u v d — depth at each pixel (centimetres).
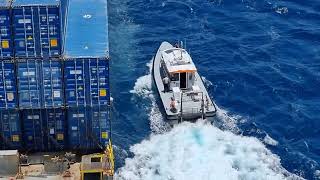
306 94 11562
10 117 8906
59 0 8494
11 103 8788
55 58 8594
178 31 13412
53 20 8425
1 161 8562
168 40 13088
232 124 10662
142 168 9525
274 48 12850
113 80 11712
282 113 11031
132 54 12556
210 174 9331
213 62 12419
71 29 9469
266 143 10256
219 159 9694
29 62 8600
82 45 8975
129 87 11544
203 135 10225
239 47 12888
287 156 9969
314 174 9631
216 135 10281
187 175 9312
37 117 8956
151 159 9719
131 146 10056
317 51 12744
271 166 9681
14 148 9144
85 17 9862
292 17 13875
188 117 10512
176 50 11525
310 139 10444
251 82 11831
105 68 8681
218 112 10994
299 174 9606
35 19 8394
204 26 13588
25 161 8862
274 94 11525
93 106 8894
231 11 14100
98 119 9006
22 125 8994
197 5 14300
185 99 10781
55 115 8956
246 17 13875
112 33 13250
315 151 10162
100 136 9125
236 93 11544
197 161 9625
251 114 11000
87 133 9081
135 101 11200
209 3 14375
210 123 10600
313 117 10919
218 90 11619
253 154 9900
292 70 12169
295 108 11150
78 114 8944
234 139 10238
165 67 11262
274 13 14025
